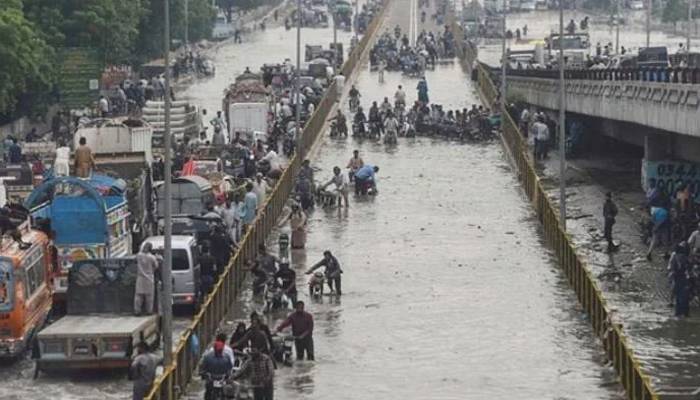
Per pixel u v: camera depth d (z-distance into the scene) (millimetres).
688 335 90312
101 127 123562
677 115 109250
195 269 94562
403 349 87312
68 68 173000
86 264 85188
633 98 125812
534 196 136375
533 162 159500
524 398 76625
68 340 79562
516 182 152000
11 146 138375
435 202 140500
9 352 81562
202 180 114938
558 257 113062
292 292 97062
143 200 108438
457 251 117062
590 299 93062
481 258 114250
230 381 73250
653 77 118438
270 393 73188
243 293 101250
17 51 152125
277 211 129125
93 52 174125
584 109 152000
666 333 90812
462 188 148375
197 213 112062
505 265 111625
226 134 166750
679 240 112125
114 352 79625
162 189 112375
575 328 91938
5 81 152125
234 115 167500
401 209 136875
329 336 90375
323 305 98812
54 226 93250
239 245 104188
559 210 126562
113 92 192125
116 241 96625
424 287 104125
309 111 184875
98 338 79500
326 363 84062
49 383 79188
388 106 186125
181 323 93000
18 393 77125
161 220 110250
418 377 81062
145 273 84625
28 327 83312
